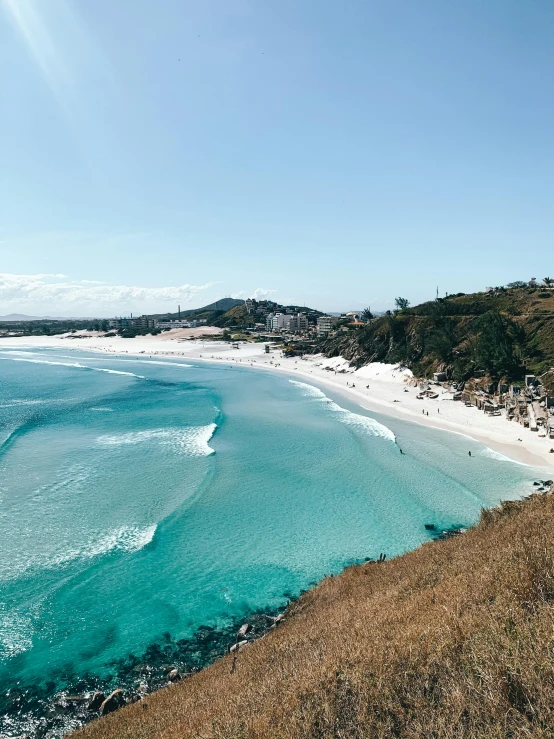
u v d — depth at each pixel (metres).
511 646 7.07
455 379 92.25
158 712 14.86
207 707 12.05
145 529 34.53
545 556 10.33
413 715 6.95
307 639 14.59
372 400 88.38
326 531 34.50
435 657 7.90
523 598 9.20
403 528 34.81
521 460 50.03
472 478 44.84
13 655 22.47
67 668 21.78
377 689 7.66
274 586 28.00
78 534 33.69
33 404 85.94
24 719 18.98
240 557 31.12
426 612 11.34
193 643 23.42
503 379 79.88
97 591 27.36
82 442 57.66
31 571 29.03
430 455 52.28
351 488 42.53
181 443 57.12
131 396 95.19
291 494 41.22
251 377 127.31
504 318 94.50
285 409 80.06
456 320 110.25
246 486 42.97
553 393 67.75
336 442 57.81
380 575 21.56
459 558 16.52
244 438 59.94
